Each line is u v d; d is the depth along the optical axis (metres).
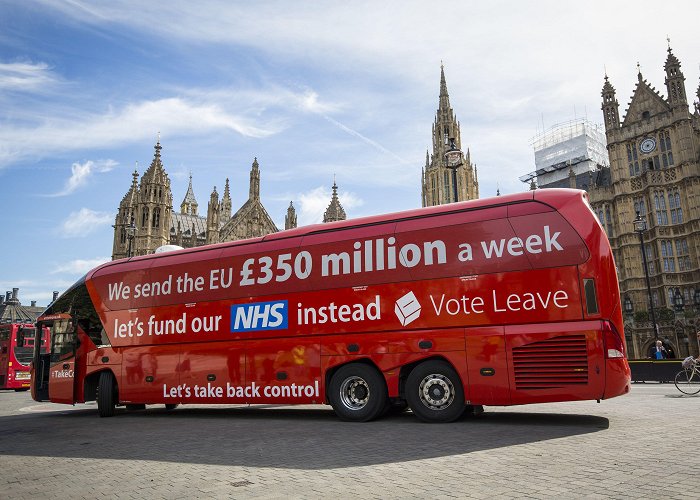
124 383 15.09
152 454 8.74
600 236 10.34
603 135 75.12
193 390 13.91
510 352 10.48
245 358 13.27
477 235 11.19
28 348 33.44
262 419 13.66
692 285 45.25
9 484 6.95
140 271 15.59
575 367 9.98
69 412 18.27
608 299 10.03
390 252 11.98
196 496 5.91
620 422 10.34
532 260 10.59
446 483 6.02
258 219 80.88
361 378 11.94
